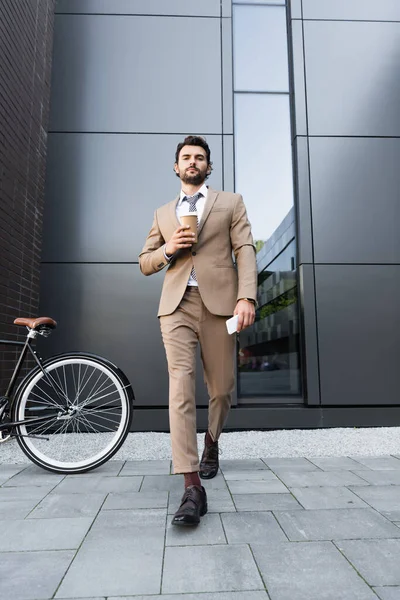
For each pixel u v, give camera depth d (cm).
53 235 345
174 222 193
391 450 268
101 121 362
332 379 334
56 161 355
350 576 120
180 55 374
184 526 153
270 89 391
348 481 207
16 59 302
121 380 238
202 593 112
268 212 374
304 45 375
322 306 342
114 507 173
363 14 383
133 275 343
